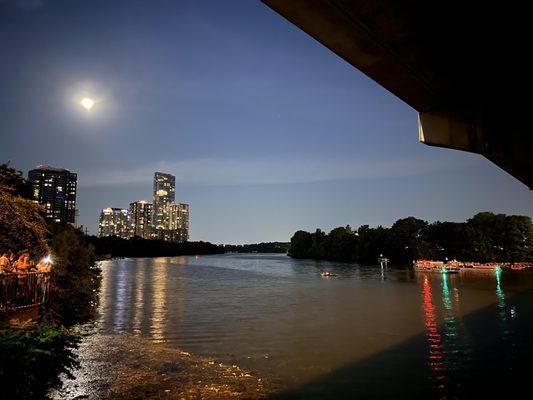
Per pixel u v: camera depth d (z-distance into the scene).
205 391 13.28
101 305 36.56
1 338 6.93
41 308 16.34
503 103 8.88
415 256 129.38
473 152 9.54
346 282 68.69
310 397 12.93
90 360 16.64
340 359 17.53
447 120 9.66
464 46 7.47
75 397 12.42
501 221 110.25
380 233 148.62
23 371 6.71
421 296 45.19
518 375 15.17
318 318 29.61
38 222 17.88
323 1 6.21
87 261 30.53
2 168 21.17
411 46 7.46
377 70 8.35
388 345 20.36
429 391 13.49
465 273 88.38
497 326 25.92
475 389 13.68
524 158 8.80
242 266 147.88
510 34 7.04
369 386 13.99
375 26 6.88
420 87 9.02
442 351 19.05
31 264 16.78
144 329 24.55
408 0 6.21
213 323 27.11
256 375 15.14
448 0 6.26
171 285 62.62
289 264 159.25
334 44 7.40
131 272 102.12
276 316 30.75
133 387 13.45
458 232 116.44
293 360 17.34
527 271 92.75
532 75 8.06
